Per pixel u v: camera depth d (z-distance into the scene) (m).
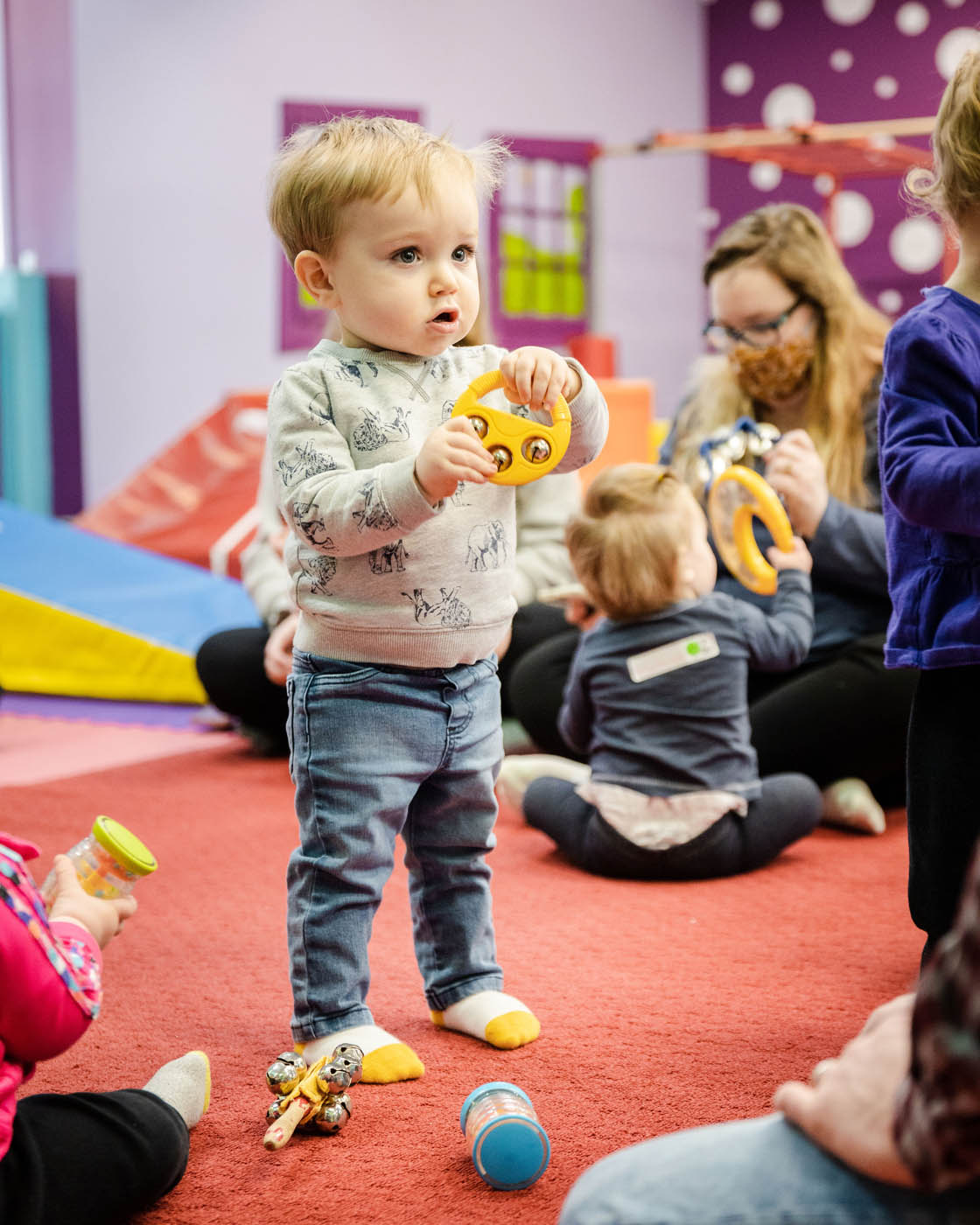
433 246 1.19
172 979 1.47
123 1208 0.95
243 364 5.72
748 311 2.14
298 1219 0.97
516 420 1.15
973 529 1.01
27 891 0.89
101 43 5.37
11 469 5.56
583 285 6.43
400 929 1.65
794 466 2.05
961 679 1.08
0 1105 0.87
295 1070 1.11
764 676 2.20
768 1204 0.67
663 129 6.67
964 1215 0.65
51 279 5.57
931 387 1.07
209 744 2.81
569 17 6.34
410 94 5.98
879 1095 0.65
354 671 1.21
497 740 1.31
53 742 2.83
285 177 1.23
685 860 1.80
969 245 1.12
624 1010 1.36
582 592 2.15
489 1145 1.00
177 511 3.96
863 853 1.96
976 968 0.57
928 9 6.12
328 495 1.14
